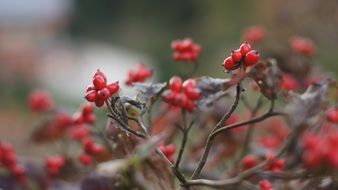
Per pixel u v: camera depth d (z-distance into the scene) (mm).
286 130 830
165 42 4465
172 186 519
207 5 3980
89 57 4527
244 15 3623
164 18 4676
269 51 813
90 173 586
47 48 4301
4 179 678
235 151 707
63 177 700
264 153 669
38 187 691
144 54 4391
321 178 531
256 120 542
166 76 3604
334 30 1508
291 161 621
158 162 518
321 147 519
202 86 579
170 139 669
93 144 654
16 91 3385
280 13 1537
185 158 706
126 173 503
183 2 4500
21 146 995
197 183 522
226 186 572
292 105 544
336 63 1518
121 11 5109
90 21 5195
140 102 536
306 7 1518
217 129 531
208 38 3734
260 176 589
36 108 839
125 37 4906
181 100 571
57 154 796
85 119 655
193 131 708
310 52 797
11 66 3502
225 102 755
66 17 4914
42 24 4461
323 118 577
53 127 794
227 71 521
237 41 3385
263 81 547
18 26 4266
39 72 3713
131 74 644
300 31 1490
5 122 2363
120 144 554
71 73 4098
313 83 558
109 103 544
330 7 1505
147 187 510
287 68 793
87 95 521
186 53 669
